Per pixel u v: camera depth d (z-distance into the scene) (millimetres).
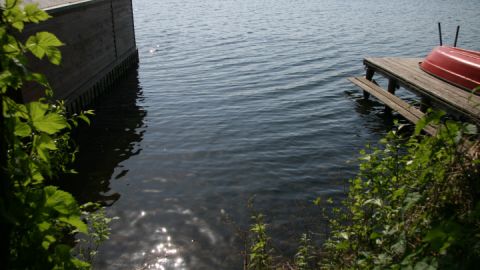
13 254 2221
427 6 56188
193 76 20938
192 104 16406
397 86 15633
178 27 36969
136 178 10172
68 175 10289
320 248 6914
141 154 11625
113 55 19281
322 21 41656
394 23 40562
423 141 3426
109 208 8781
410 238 3225
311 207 8750
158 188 9656
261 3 59750
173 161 11164
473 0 64312
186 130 13547
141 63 23859
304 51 27156
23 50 2100
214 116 14961
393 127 13875
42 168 2404
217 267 6980
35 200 2182
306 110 15703
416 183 3418
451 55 13234
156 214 8562
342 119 14703
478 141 3258
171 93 17953
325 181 10031
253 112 15445
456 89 12328
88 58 15664
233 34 33531
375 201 4086
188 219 8375
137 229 8047
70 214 2250
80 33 14766
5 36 2023
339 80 20172
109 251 7352
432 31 35875
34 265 2209
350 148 12195
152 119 14617
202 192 9461
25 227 2160
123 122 14289
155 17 43812
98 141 12555
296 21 41562
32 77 2131
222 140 12703
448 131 3100
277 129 13703
